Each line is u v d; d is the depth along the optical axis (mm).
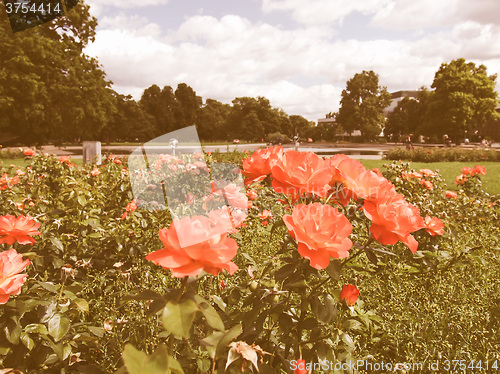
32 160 5980
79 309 1680
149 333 1872
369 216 1172
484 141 39156
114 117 55969
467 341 2184
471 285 3066
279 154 1362
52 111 26672
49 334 1462
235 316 1469
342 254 1047
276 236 3465
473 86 55625
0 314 1449
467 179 7109
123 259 2871
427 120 58500
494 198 6641
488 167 19344
